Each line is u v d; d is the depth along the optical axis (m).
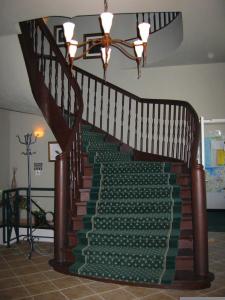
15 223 5.72
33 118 8.55
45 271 4.08
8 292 3.42
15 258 4.76
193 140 4.49
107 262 3.79
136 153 6.30
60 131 5.22
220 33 5.70
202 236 3.62
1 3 4.16
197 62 7.24
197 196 3.67
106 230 4.16
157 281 3.38
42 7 4.28
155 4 4.41
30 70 5.33
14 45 5.14
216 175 6.98
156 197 4.54
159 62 7.23
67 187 4.32
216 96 7.21
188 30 5.55
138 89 7.62
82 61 7.95
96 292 3.36
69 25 3.78
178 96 7.40
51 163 8.37
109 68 7.80
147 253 3.69
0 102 6.23
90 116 7.75
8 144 8.56
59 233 4.16
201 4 4.56
